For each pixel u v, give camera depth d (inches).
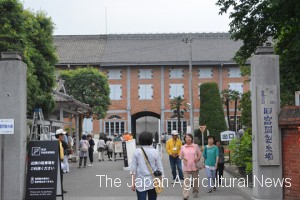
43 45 912.9
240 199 532.7
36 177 501.7
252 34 708.7
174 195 571.8
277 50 664.4
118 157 1441.9
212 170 601.9
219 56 2596.0
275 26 676.1
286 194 476.1
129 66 2603.3
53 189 499.8
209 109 1936.5
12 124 483.8
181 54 2628.0
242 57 738.8
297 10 559.2
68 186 679.1
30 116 829.2
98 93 2159.2
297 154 452.4
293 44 624.4
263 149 484.1
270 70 490.9
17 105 500.1
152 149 362.3
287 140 474.9
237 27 711.1
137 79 2603.3
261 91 486.9
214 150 602.5
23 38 713.0
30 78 772.6
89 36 2815.0
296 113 458.3
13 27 711.7
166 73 2605.8
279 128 485.7
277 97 487.5
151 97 2596.0
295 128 456.8
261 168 486.6
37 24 901.8
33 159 506.0
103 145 1293.1
